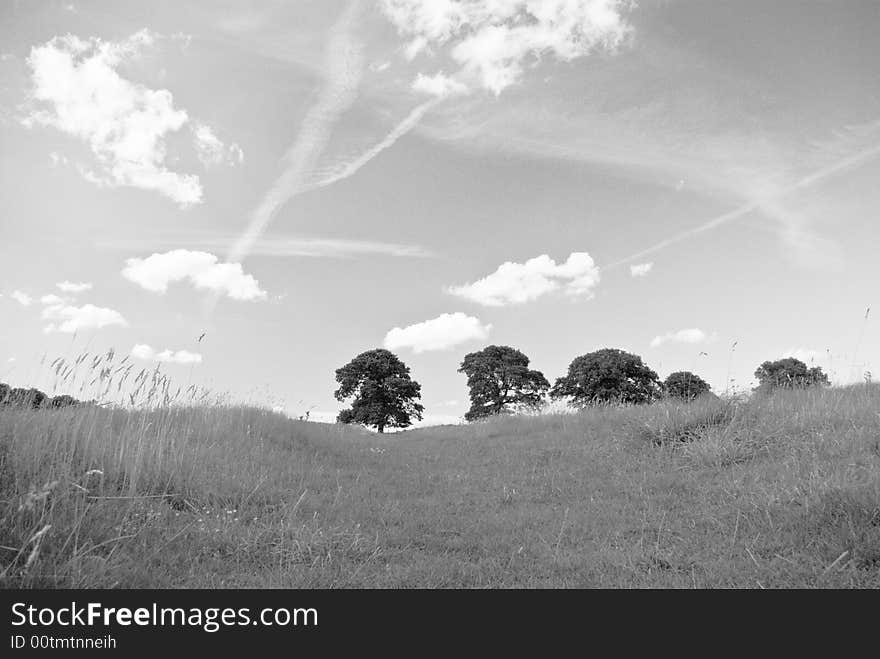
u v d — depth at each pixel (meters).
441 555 7.33
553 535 8.13
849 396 13.92
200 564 6.51
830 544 6.49
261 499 9.27
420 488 11.66
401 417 38.72
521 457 14.48
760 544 7.04
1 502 6.62
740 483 9.67
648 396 32.88
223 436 13.12
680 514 8.80
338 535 7.60
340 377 39.25
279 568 6.41
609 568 6.68
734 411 13.35
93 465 8.60
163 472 9.23
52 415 9.23
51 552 5.97
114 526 6.96
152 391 10.34
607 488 10.76
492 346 40.62
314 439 16.17
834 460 9.83
